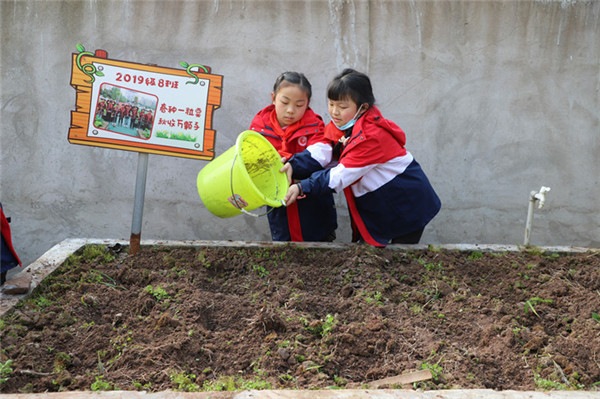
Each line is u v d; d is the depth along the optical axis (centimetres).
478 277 321
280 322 251
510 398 196
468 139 411
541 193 346
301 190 318
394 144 335
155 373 221
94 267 313
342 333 247
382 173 335
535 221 425
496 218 423
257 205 306
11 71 393
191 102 315
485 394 198
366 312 271
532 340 249
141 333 248
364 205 344
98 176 412
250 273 312
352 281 304
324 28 394
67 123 402
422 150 411
